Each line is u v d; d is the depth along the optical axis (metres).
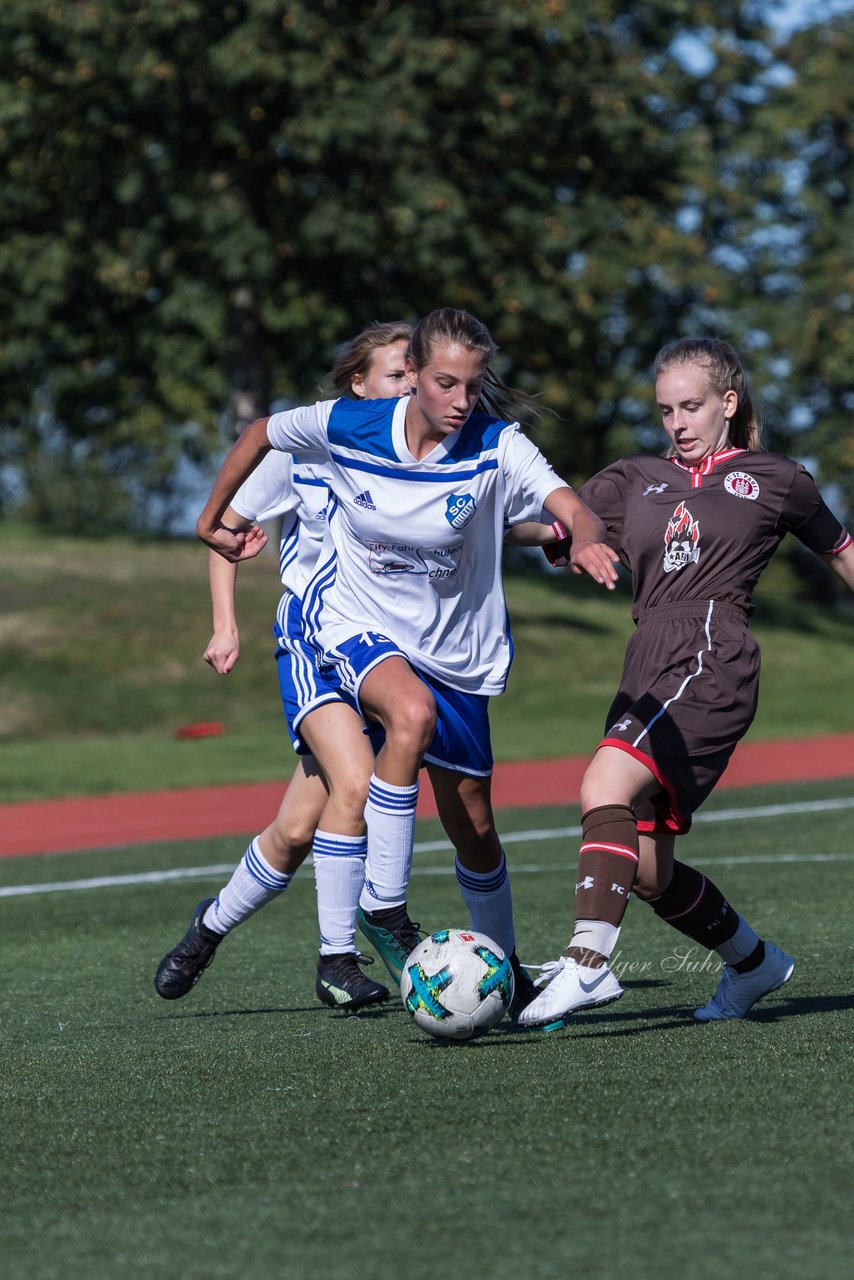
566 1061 13.96
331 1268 8.62
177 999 18.91
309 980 20.22
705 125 144.25
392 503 15.64
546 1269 8.46
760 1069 13.23
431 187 89.94
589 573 14.04
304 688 17.23
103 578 96.69
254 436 16.52
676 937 22.86
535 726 78.19
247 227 91.00
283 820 17.80
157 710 77.88
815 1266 8.36
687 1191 9.80
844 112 139.88
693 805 14.98
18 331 101.75
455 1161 10.71
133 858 38.19
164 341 106.88
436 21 92.81
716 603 15.11
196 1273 8.65
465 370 14.45
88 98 91.19
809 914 24.39
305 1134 11.65
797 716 83.56
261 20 86.44
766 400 135.00
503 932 16.88
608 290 102.62
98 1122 12.30
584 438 142.00
